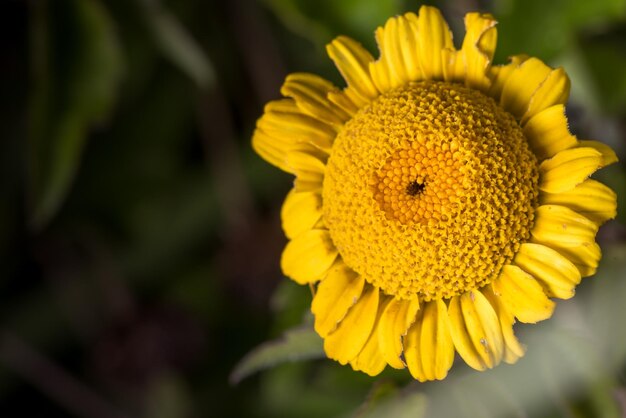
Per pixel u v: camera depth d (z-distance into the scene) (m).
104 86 0.17
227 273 0.18
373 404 0.14
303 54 0.18
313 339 0.14
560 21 0.15
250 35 0.18
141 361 0.18
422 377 0.13
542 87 0.13
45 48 0.16
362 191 0.13
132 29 0.17
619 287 0.14
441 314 0.13
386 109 0.14
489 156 0.13
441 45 0.14
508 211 0.13
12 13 0.18
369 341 0.13
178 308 0.18
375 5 0.15
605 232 0.14
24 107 0.18
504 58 0.15
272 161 0.14
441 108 0.13
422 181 0.13
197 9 0.18
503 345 0.13
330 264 0.14
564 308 0.14
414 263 0.13
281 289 0.15
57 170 0.16
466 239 0.13
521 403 0.14
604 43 0.16
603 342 0.14
